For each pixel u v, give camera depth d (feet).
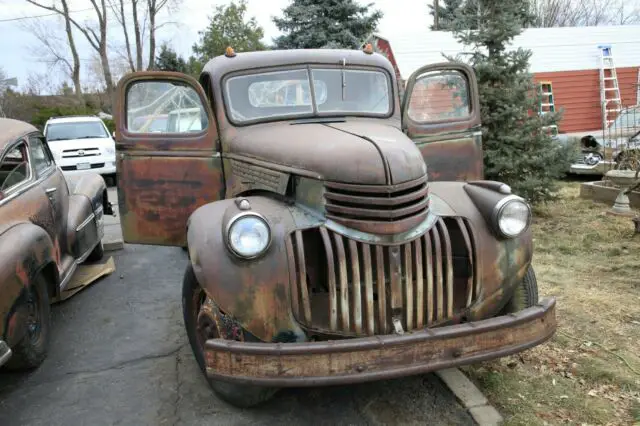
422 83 13.65
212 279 9.00
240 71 13.23
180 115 13.42
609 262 17.33
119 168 13.16
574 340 12.14
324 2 60.49
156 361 12.60
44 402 11.00
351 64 13.92
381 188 9.12
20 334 11.05
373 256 9.18
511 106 23.41
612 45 52.31
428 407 10.18
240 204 9.25
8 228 11.70
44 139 16.60
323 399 10.62
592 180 36.76
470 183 11.00
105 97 121.39
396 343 8.18
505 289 10.04
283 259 9.01
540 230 22.06
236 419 10.08
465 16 25.75
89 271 19.42
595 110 52.24
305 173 9.81
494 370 11.14
